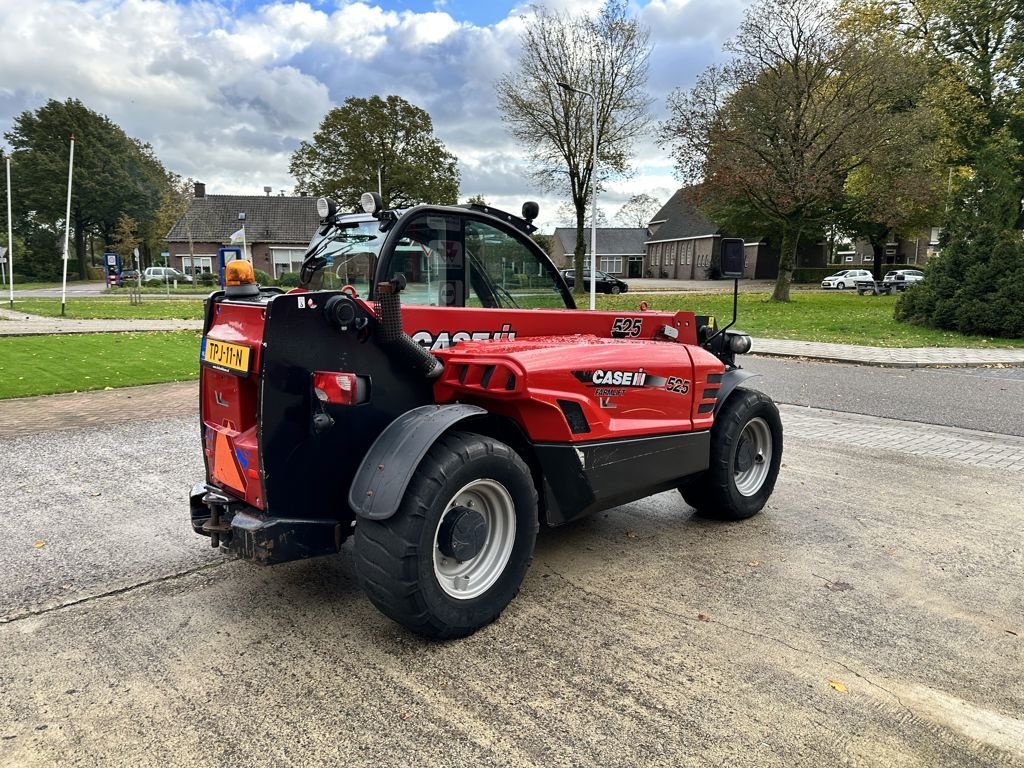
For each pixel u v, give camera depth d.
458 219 3.82
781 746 2.33
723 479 4.36
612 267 73.31
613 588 3.54
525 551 3.18
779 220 27.72
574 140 31.72
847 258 58.09
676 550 4.07
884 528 4.47
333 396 2.86
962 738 2.39
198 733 2.38
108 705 2.54
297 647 2.94
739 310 23.95
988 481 5.54
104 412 7.87
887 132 23.02
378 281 3.52
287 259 52.12
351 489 2.83
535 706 2.54
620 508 4.88
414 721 2.44
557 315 3.97
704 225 60.66
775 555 4.01
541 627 3.13
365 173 42.59
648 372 3.67
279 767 2.21
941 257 17.47
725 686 2.68
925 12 30.92
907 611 3.32
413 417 2.94
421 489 2.76
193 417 7.64
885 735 2.40
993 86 30.23
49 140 57.56
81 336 15.05
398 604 2.78
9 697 2.59
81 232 60.03
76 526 4.38
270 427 2.78
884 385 10.26
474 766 2.22
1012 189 16.78
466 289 3.92
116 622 3.17
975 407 8.66
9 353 12.02
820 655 2.91
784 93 22.98
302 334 2.80
